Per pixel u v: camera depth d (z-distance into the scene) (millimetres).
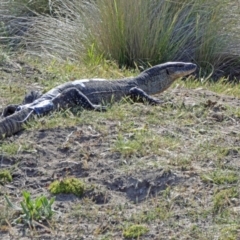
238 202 8977
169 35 18125
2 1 21734
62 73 14602
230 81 18609
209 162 10000
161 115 11812
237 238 8250
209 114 11992
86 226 8500
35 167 9852
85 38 18219
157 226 8500
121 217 8672
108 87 12602
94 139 10633
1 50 16062
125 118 11539
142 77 13383
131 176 9547
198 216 8703
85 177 9602
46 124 10984
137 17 17781
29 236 8266
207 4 19000
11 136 10695
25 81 13781
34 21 20500
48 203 8648
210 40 18938
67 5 20406
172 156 10102
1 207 8773
